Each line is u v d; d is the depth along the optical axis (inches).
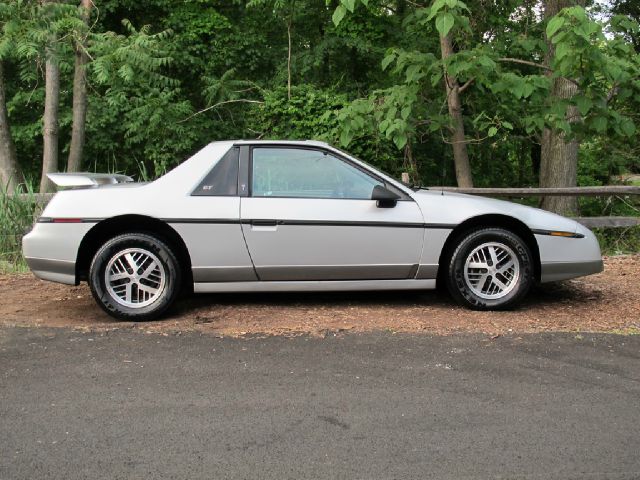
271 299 237.8
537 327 201.5
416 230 214.2
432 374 160.1
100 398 144.8
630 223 372.8
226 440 124.1
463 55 317.1
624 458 117.0
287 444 122.4
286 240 210.5
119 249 206.8
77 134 528.1
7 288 263.7
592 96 288.0
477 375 159.6
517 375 159.6
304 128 531.2
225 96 650.2
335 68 721.0
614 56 290.5
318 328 199.3
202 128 669.3
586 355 175.2
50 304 235.8
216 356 173.8
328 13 692.7
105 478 109.7
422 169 634.2
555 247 219.6
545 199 492.4
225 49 692.7
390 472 111.9
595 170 652.7
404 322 206.1
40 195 350.6
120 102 604.7
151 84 631.2
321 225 211.0
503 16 495.2
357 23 668.7
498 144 657.6
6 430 128.4
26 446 121.5
